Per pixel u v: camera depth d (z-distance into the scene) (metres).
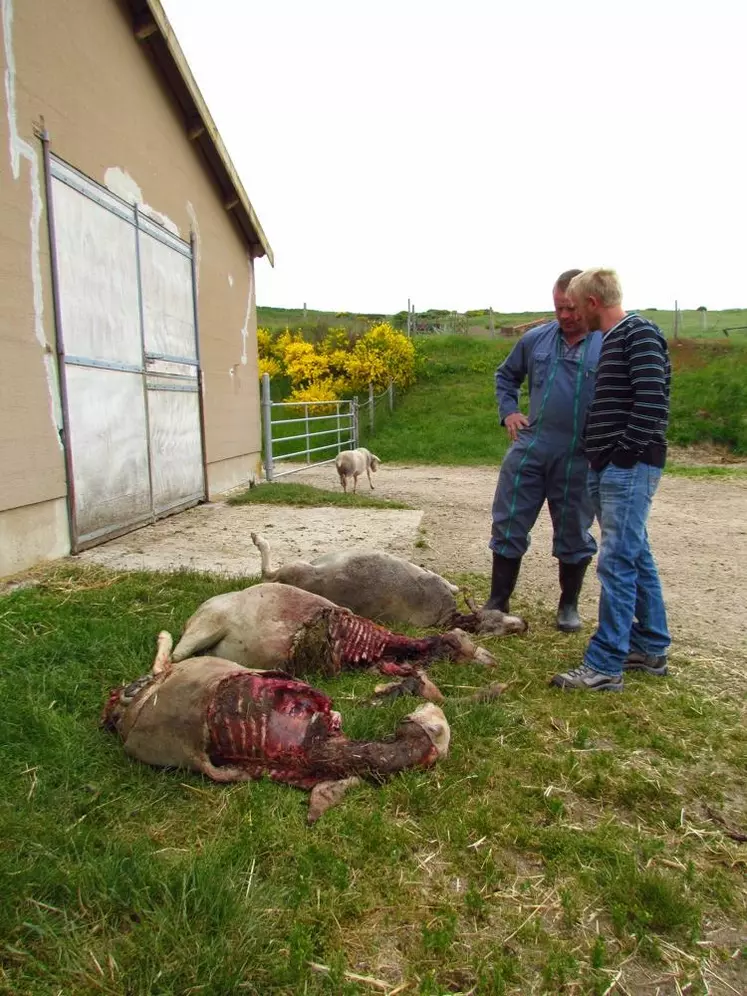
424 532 8.70
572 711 3.90
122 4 7.88
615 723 3.80
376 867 2.57
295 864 2.54
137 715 3.18
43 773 2.99
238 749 3.06
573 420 4.94
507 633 5.06
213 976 2.04
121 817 2.77
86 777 3.01
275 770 3.06
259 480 13.73
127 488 8.01
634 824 2.97
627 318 4.11
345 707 3.71
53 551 6.51
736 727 3.83
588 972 2.21
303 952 2.12
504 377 5.43
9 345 5.80
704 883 2.63
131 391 8.11
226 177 11.02
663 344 4.09
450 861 2.64
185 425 9.89
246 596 4.16
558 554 5.20
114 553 6.88
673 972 2.24
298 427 21.27
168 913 2.24
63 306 6.62
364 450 13.19
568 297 4.75
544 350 5.10
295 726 3.10
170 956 2.11
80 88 6.98
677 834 2.92
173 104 9.36
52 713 3.40
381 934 2.29
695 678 4.51
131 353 8.12
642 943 2.32
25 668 3.92
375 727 3.47
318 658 4.14
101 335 7.40
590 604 6.05
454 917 2.34
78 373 6.89
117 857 2.46
